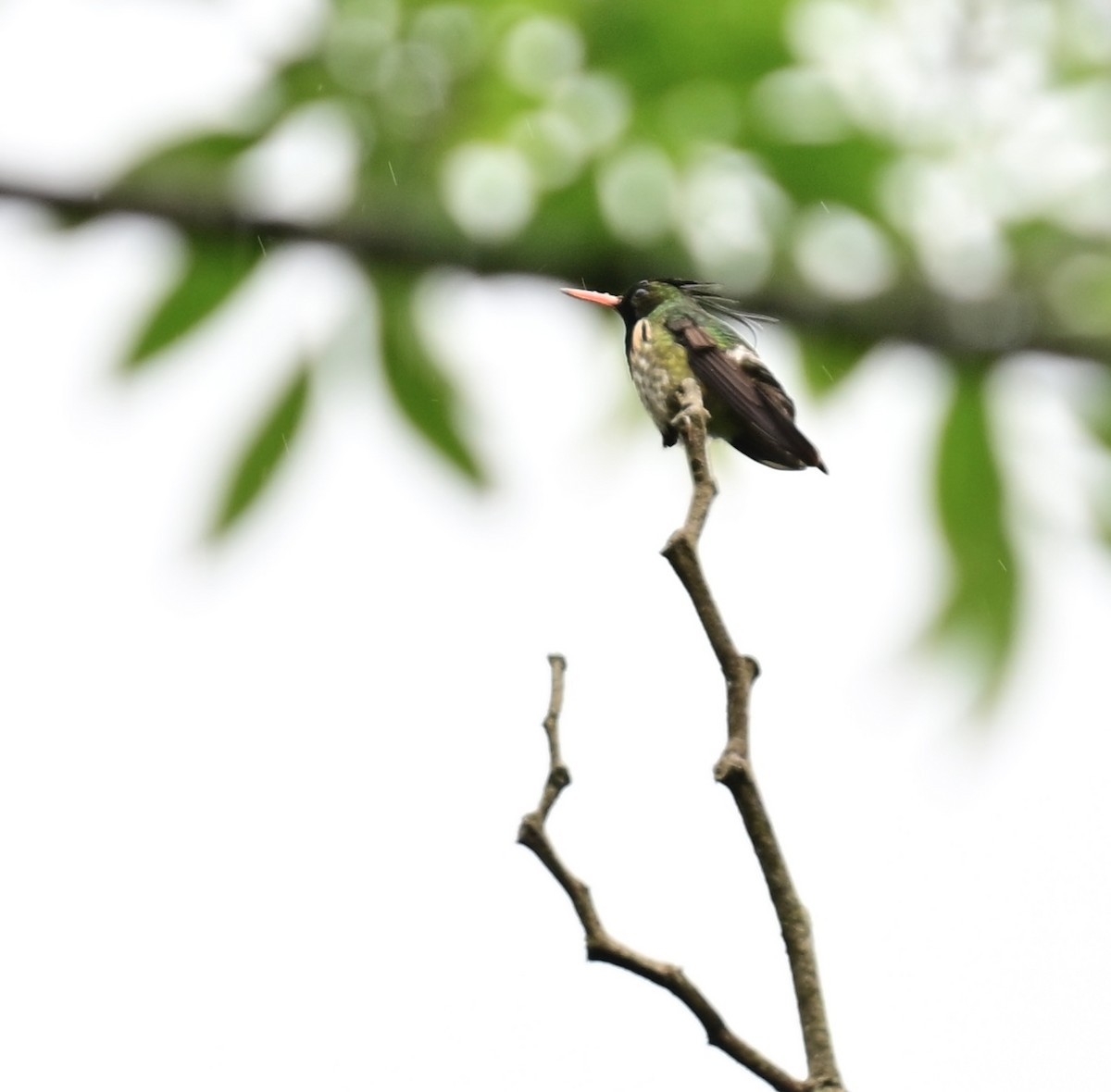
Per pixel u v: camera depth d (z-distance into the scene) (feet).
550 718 15.83
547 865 14.82
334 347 27.73
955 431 29.27
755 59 27.43
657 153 27.81
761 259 28.17
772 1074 13.91
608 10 27.27
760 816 14.56
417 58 27.45
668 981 14.15
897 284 28.32
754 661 15.19
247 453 27.45
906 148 27.81
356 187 27.58
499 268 27.71
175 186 26.84
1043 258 28.43
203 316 27.25
